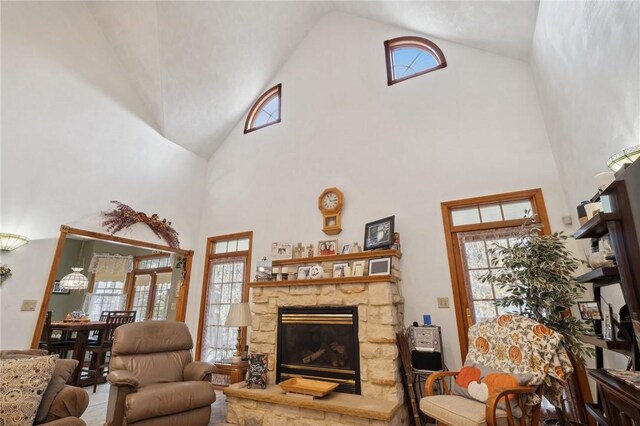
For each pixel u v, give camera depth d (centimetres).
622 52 173
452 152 391
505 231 346
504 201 354
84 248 724
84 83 439
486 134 379
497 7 324
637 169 134
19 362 212
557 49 269
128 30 460
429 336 315
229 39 503
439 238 369
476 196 364
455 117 403
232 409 323
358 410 263
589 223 177
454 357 329
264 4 500
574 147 275
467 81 410
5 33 369
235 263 512
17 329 345
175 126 536
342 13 553
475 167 374
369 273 356
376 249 376
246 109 599
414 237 381
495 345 234
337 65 522
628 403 128
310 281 354
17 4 384
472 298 342
